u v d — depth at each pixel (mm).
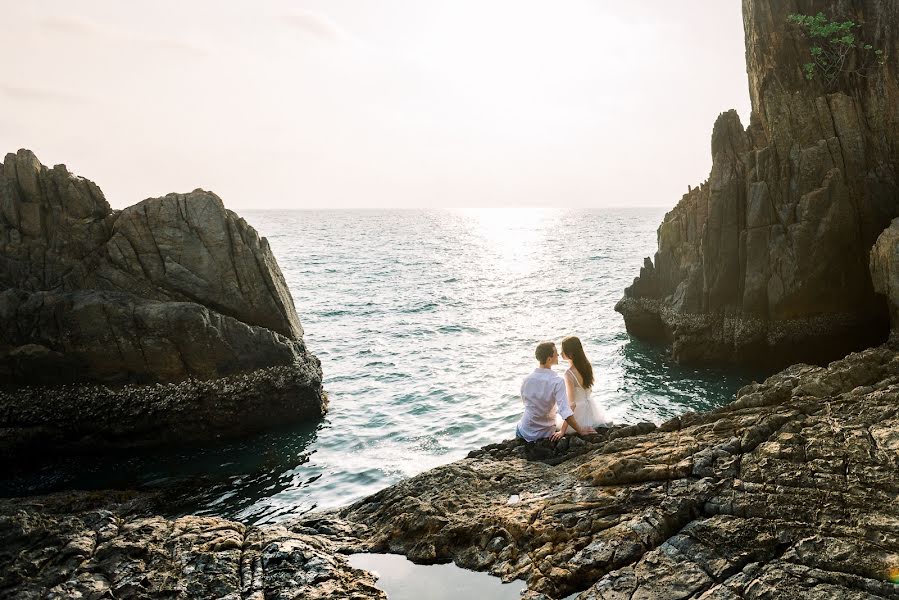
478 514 6379
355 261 71438
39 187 19266
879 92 25922
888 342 20688
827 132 24844
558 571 5094
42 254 18922
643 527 5270
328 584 5434
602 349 27000
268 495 13828
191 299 19359
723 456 6008
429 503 6730
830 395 6910
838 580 4176
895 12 26328
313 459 15883
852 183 24438
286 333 20359
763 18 27609
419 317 35406
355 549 6270
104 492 14039
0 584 5566
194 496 13914
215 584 5477
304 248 93625
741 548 4738
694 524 5145
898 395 6258
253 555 5980
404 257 76250
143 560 5926
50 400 17531
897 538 4379
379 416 18891
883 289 20938
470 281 51438
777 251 23812
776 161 24641
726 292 24625
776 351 23922
